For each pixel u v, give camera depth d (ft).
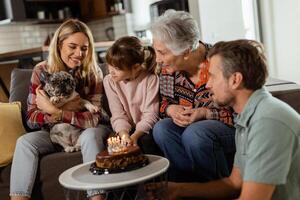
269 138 3.83
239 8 16.03
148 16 20.66
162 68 6.86
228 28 16.17
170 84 6.75
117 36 21.85
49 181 6.77
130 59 6.55
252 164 3.91
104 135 6.78
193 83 6.57
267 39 15.75
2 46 19.74
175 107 6.48
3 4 19.10
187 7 16.66
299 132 3.89
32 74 7.70
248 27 16.07
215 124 6.05
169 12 6.18
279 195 4.04
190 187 5.27
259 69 4.15
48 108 6.95
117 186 4.44
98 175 4.94
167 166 4.97
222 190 5.14
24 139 6.75
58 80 7.00
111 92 7.25
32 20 19.95
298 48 14.42
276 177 3.80
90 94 7.63
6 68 14.52
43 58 14.20
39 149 6.77
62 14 21.89
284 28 14.88
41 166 6.75
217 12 16.12
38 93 7.16
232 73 4.18
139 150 5.22
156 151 6.56
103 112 7.48
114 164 5.00
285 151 3.81
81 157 6.74
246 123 4.19
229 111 6.20
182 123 6.28
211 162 5.93
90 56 7.59
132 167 4.99
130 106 7.11
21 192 6.56
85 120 7.05
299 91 6.68
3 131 7.16
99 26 23.03
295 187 4.04
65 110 7.09
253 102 4.16
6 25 19.80
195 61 6.33
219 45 4.41
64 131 6.89
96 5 21.94
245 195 3.92
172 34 5.83
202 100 6.47
